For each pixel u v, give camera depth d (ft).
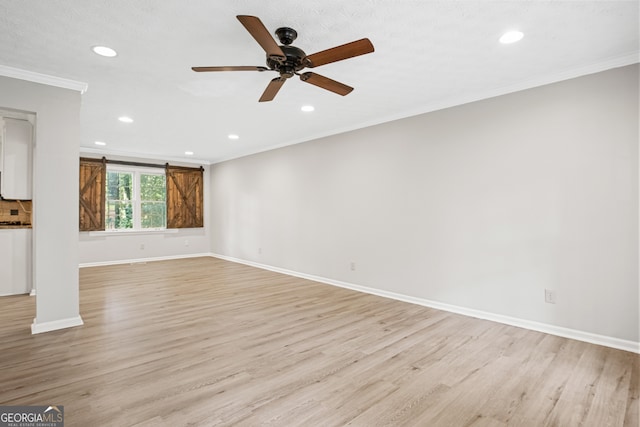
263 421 6.06
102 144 20.36
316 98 12.32
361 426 5.95
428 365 8.27
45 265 10.21
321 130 17.01
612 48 8.64
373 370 8.00
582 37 8.09
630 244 9.06
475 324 11.21
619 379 7.57
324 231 17.78
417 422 6.07
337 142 17.06
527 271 10.81
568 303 10.04
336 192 17.12
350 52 6.97
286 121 15.33
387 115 14.42
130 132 17.31
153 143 20.06
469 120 12.16
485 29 7.75
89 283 17.04
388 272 14.78
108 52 8.73
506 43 8.39
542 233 10.52
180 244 25.81
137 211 23.99
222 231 25.88
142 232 23.99
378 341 9.75
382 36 8.07
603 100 9.44
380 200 15.11
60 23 7.40
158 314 12.10
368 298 14.60
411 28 7.72
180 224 25.66
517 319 11.02
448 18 7.32
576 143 9.89
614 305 9.29
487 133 11.70
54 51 8.66
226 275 19.48
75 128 10.62
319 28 7.73
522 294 10.92
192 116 14.48
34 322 10.19
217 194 26.45
